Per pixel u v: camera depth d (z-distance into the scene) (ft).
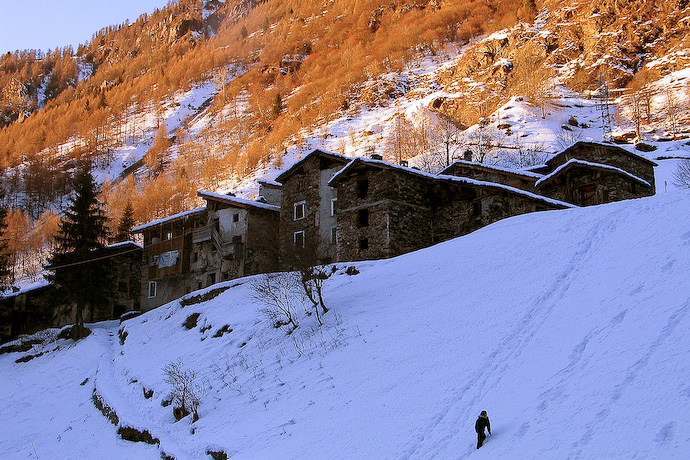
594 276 56.03
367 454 43.04
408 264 90.74
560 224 76.54
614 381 37.06
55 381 116.98
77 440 81.46
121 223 245.45
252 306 104.22
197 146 513.45
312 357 69.15
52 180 476.54
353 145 369.91
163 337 118.11
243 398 67.26
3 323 175.01
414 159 294.87
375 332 67.56
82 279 152.05
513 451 34.78
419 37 593.42
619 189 117.50
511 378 44.73
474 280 70.28
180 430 66.49
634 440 30.76
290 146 418.51
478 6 628.28
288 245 135.54
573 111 335.47
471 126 341.00
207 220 171.83
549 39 434.30
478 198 120.67
